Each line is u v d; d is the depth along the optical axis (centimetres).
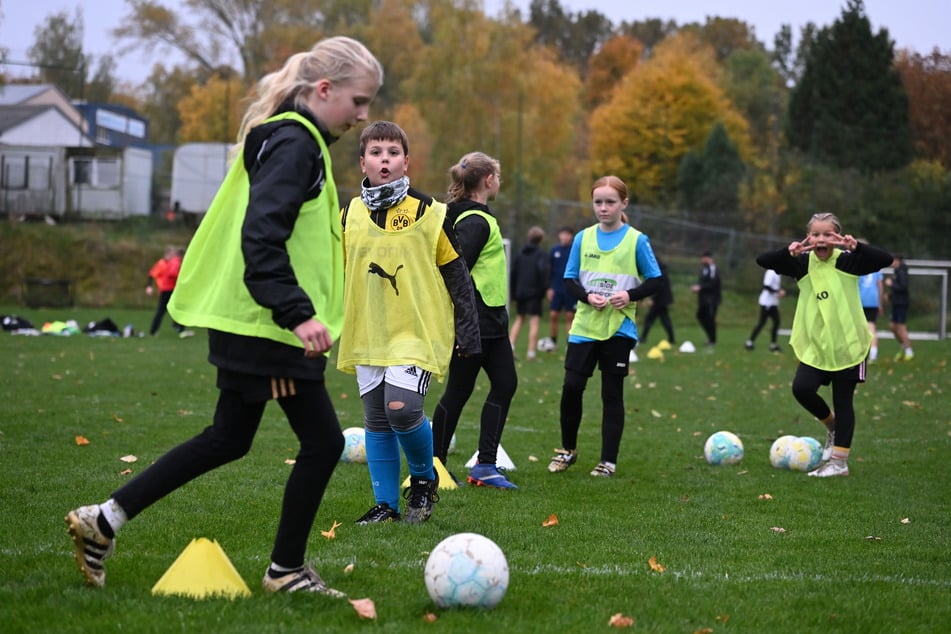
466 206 625
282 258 327
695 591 400
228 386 349
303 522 363
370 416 522
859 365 719
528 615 358
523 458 773
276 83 353
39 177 3762
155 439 798
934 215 3438
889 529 544
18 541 457
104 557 365
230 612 342
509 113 4556
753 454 818
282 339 340
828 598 394
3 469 647
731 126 4916
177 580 369
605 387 708
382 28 5634
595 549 476
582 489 646
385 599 371
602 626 347
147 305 3328
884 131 3962
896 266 1870
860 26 4088
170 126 6988
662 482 680
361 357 512
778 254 742
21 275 3362
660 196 4722
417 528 504
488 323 634
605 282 699
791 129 4359
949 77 4028
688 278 3409
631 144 4772
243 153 349
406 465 714
